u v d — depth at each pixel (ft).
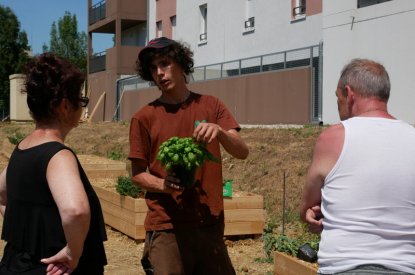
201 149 12.64
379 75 10.95
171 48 13.57
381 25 47.73
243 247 26.71
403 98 45.75
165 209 13.48
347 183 10.32
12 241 9.93
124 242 27.81
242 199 27.45
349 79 11.07
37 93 9.93
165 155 12.67
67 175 9.40
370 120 10.68
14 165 9.97
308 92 56.54
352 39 50.70
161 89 13.92
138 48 108.68
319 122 54.19
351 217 10.19
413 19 44.68
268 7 72.43
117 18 107.65
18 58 169.07
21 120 116.26
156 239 13.56
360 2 49.93
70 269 9.57
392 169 10.21
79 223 9.14
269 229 28.68
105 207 30.60
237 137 13.51
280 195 34.53
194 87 78.95
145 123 13.78
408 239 10.10
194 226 13.46
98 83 116.78
